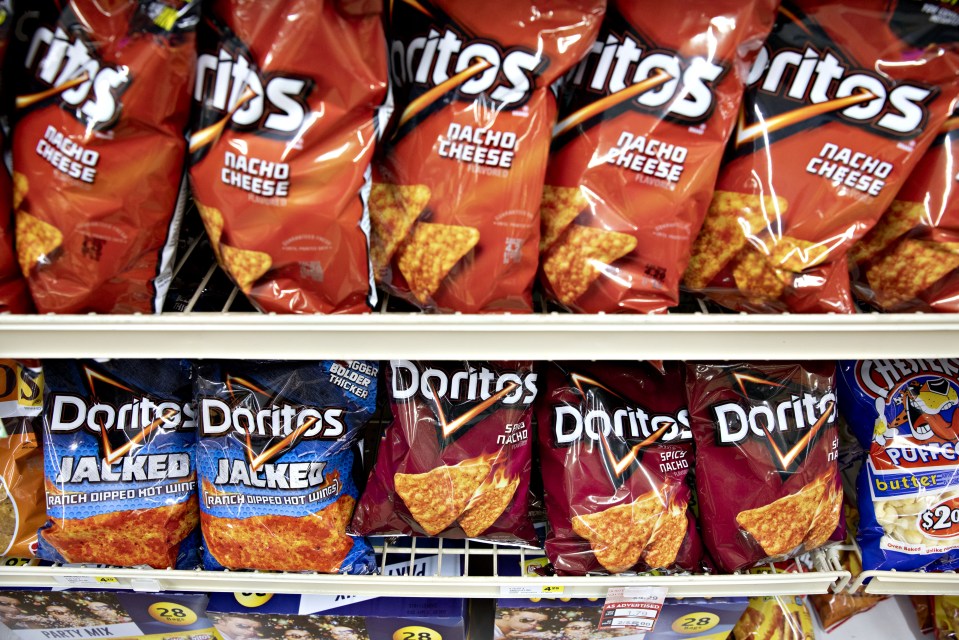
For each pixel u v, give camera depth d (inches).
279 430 39.3
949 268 32.7
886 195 31.4
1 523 42.1
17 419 42.4
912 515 42.5
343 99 28.8
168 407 40.3
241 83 28.4
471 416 40.0
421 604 45.6
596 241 31.8
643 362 43.8
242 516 40.2
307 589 42.8
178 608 46.9
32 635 49.3
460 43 29.9
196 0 27.4
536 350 32.5
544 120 30.3
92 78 27.7
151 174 29.3
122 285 31.0
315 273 31.1
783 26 31.2
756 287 33.9
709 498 41.6
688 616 47.6
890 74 30.1
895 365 44.3
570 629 47.6
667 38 30.1
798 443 40.5
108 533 40.3
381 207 32.8
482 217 30.8
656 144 30.7
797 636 49.8
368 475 45.3
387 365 41.1
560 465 41.9
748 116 32.1
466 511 40.8
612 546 40.6
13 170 29.0
